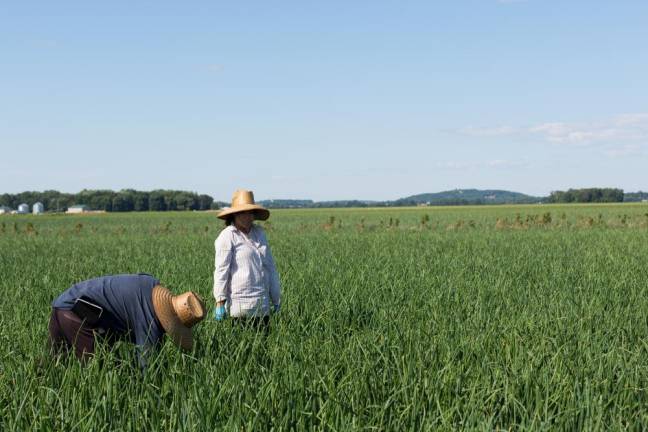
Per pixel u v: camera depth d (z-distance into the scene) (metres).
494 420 4.37
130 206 189.75
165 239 30.23
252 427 4.07
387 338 6.15
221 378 5.01
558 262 14.64
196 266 13.91
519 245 21.28
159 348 5.64
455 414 4.47
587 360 5.60
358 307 8.38
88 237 34.38
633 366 5.49
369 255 17.55
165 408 4.40
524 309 8.22
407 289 10.20
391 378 5.07
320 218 76.31
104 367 4.94
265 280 7.35
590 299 9.27
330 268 13.38
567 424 4.23
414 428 4.26
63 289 9.92
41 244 26.50
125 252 19.64
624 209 95.25
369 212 108.38
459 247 20.25
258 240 7.39
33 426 4.16
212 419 4.25
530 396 4.71
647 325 7.48
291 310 8.13
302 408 4.43
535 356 5.68
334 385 4.94
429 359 5.51
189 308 5.58
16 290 10.07
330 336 6.30
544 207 120.00
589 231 31.48
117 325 5.61
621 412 4.46
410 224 48.91
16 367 5.24
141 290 5.65
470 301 8.96
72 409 4.41
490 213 85.19
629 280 11.46
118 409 4.48
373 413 4.46
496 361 5.43
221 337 6.49
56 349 5.63
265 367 5.43
